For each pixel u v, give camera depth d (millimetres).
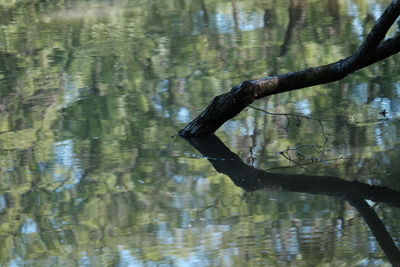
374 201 8266
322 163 9422
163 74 14383
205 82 13594
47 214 8141
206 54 16078
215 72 14367
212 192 8672
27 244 7379
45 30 19641
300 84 9758
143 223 7797
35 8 23188
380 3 20969
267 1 22594
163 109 12016
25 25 20516
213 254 6988
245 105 10203
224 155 9883
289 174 9141
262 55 15734
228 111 10305
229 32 18391
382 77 13273
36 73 14828
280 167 9383
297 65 14602
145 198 8500
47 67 15336
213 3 22812
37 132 11062
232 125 11180
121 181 9078
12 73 14953
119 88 13422
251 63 15031
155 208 8195
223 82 13523
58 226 7797
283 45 16562
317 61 14875
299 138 10383
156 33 18594
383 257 6812
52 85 13797
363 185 8703
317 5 21344
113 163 9680
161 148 10227
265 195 8547
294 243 7184
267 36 17703
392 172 9000
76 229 7711
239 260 6816
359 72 13750
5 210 8289
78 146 10398
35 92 13359
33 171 9461
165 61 15523
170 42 17438
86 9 22625
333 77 9539
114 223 7832
